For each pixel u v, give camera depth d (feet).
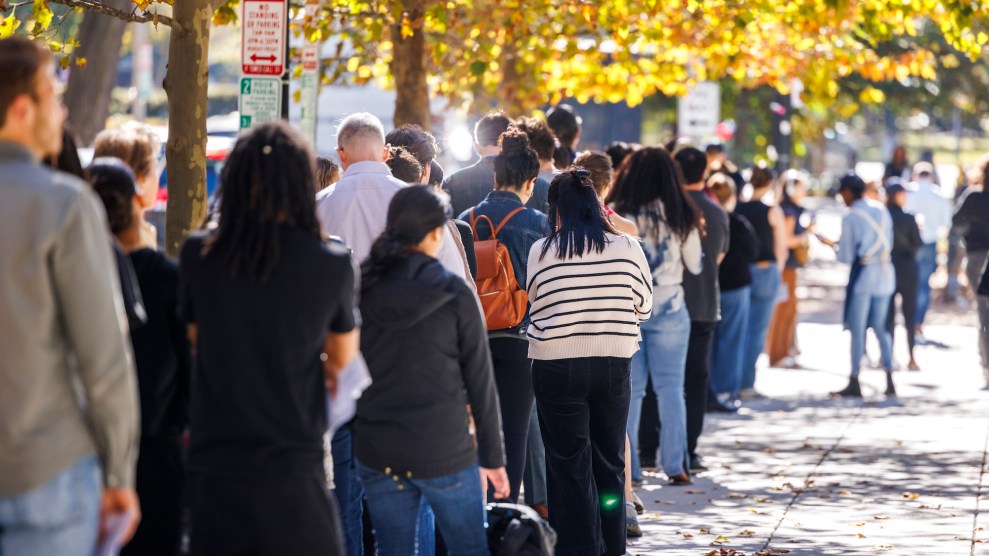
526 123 60.85
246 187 31.22
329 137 169.48
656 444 76.54
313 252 31.19
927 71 101.60
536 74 96.53
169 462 34.78
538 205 59.31
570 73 98.78
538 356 50.47
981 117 280.51
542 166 61.16
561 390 50.21
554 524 50.65
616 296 50.24
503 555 38.50
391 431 37.68
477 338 37.91
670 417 69.05
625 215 66.59
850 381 105.40
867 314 104.47
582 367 50.08
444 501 38.24
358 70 93.76
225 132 142.00
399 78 84.12
